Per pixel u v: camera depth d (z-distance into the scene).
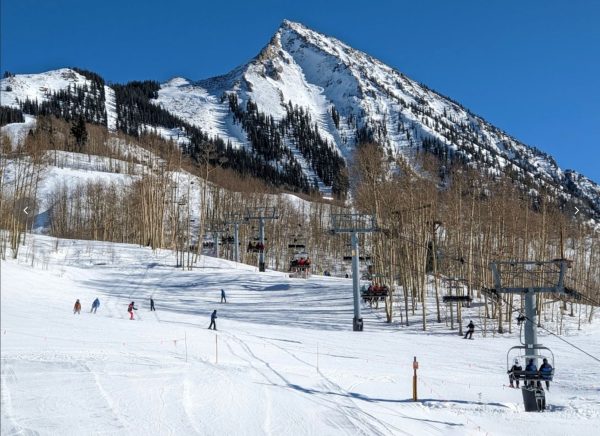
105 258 83.19
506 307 54.16
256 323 50.16
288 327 47.75
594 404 25.02
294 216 133.50
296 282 71.12
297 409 20.61
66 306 48.75
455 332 49.19
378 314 56.50
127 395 20.62
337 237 121.44
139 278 73.00
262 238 83.44
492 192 64.94
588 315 59.41
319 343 39.38
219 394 21.78
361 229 50.16
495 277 28.22
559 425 21.56
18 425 16.77
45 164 103.94
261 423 18.64
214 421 18.45
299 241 117.25
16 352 27.23
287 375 27.08
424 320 50.03
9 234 79.94
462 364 34.81
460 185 59.84
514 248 62.44
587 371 33.69
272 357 31.89
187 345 32.91
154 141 183.88
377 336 44.88
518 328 50.94
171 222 107.38
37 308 44.31
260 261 81.81
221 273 76.38
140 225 101.69
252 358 30.84
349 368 30.72
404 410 22.59
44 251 82.50
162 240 97.12
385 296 54.28
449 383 28.94
